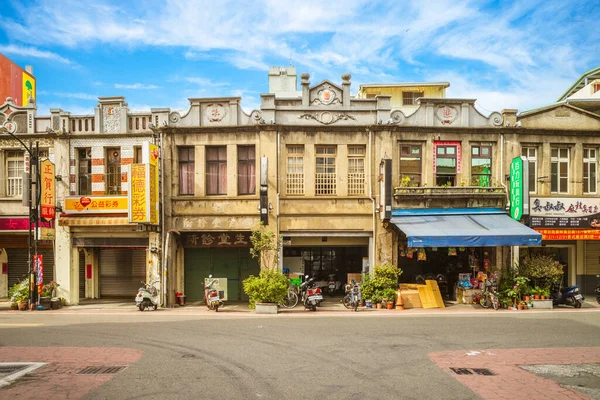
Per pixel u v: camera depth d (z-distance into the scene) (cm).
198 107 1758
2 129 1664
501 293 1633
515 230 1557
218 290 1678
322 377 762
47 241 1819
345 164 1748
